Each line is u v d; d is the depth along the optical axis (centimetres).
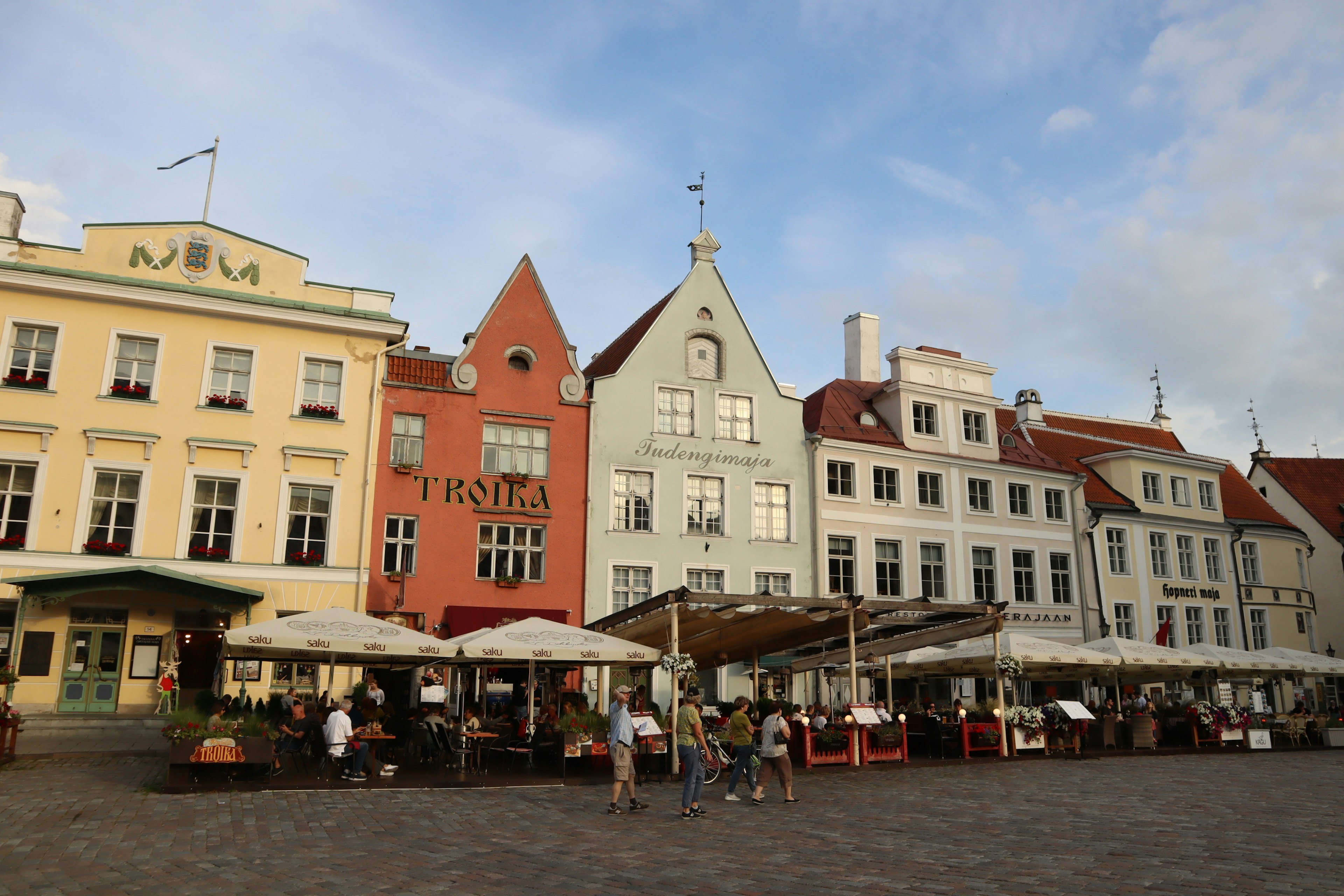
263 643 1739
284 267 2822
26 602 2314
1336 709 3934
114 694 2480
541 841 1182
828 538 3409
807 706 3234
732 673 3136
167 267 2700
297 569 2661
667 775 1894
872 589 3438
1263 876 938
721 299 3431
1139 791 1695
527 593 2898
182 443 2633
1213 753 2686
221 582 2586
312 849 1108
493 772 1909
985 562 3725
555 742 1958
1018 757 2372
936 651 2880
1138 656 2748
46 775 1720
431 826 1280
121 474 2583
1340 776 1972
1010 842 1150
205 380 2688
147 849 1088
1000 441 4072
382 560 2756
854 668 2175
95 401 2575
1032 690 3675
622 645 1970
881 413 3812
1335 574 5025
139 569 2333
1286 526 4694
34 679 2414
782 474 3366
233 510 2662
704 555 3170
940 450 3750
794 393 3462
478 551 2878
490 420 2973
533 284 3131
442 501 2855
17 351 2550
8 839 1127
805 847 1137
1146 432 4966
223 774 1645
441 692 2094
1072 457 4372
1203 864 999
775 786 1806
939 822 1321
